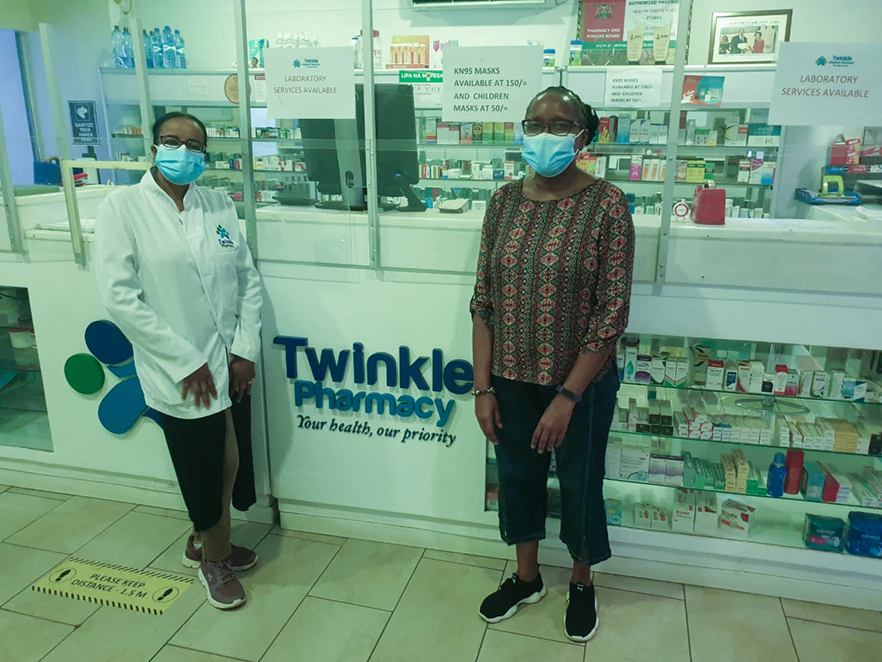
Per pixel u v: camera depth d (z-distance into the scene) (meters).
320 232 2.05
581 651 1.79
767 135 2.08
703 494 2.10
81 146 2.50
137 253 1.75
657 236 1.83
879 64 1.61
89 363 2.38
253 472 2.25
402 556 2.23
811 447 1.93
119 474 2.53
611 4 3.69
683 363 1.97
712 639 1.84
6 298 2.49
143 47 2.29
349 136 2.01
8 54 2.43
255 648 1.80
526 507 1.83
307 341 2.17
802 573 1.99
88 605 1.98
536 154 1.47
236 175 2.14
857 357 1.86
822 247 1.72
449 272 1.97
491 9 4.81
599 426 1.69
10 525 2.40
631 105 2.56
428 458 2.16
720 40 3.27
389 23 5.09
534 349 1.61
